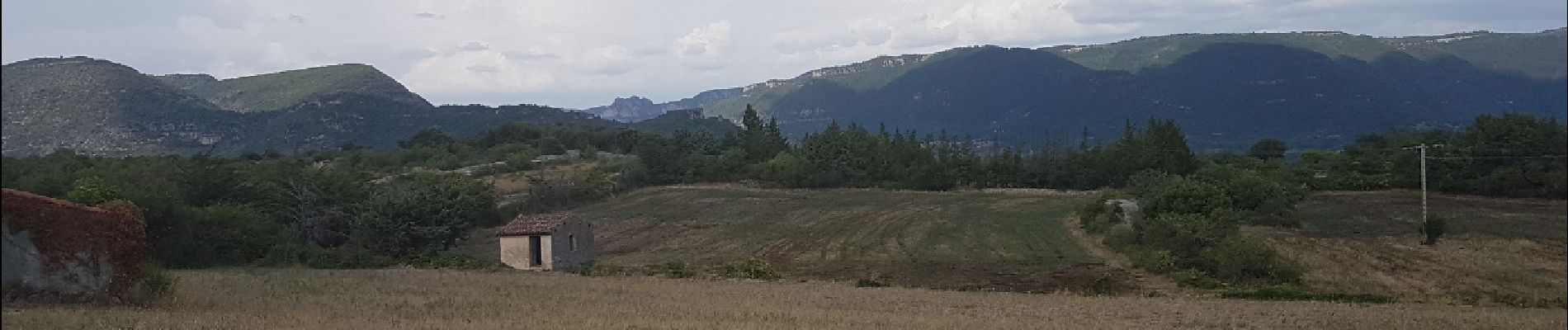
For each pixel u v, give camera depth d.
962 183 99.25
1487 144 57.19
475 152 131.00
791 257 52.91
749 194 93.12
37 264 20.61
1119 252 50.88
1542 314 29.14
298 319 19.45
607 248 59.69
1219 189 54.94
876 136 117.56
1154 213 52.88
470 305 24.55
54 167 60.28
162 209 43.78
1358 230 52.59
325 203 61.69
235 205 55.94
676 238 63.44
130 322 17.78
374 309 22.83
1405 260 43.06
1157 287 39.12
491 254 55.94
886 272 45.56
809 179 98.56
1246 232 53.72
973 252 52.97
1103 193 76.44
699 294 31.14
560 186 86.94
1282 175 68.31
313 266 46.62
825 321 23.50
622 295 29.88
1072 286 39.94
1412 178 65.12
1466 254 43.31
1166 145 91.56
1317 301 33.31
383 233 54.03
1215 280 39.72
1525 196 54.88
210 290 27.33
